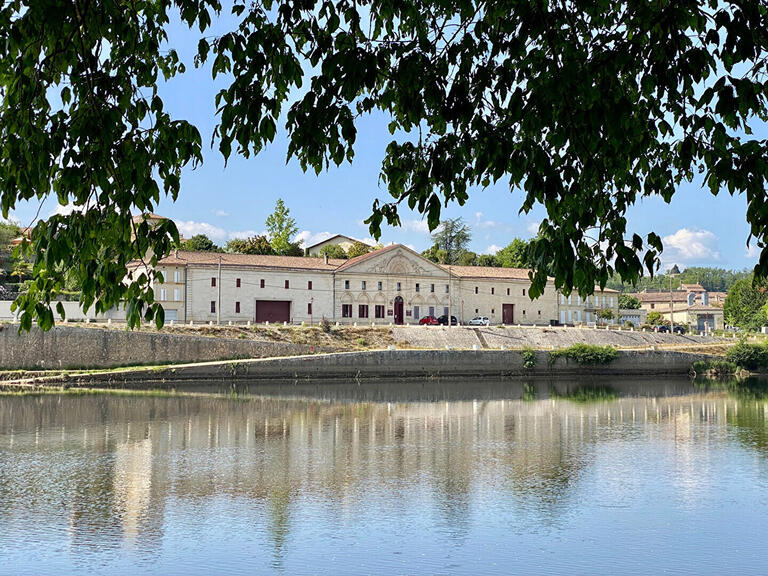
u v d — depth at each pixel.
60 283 7.31
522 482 26.41
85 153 6.67
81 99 7.02
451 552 18.80
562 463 29.70
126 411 43.22
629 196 8.66
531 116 6.66
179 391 54.38
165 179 7.28
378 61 6.89
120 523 21.16
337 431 37.38
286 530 20.59
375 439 35.16
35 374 58.31
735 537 20.11
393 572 17.45
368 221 8.81
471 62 7.02
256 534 20.22
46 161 6.57
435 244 137.00
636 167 8.81
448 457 30.88
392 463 29.59
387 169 9.20
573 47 6.58
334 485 25.84
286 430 37.47
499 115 7.26
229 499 23.92
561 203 7.21
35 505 22.95
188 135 7.35
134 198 7.05
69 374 58.59
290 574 17.05
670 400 52.41
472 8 6.97
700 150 8.04
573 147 7.11
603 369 73.19
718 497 24.27
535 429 38.47
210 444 33.31
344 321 88.69
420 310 93.50
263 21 7.76
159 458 30.09
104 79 6.97
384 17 8.42
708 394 56.72
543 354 71.75
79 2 6.54
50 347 60.25
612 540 19.81
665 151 8.88
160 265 78.69
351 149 7.96
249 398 50.88
